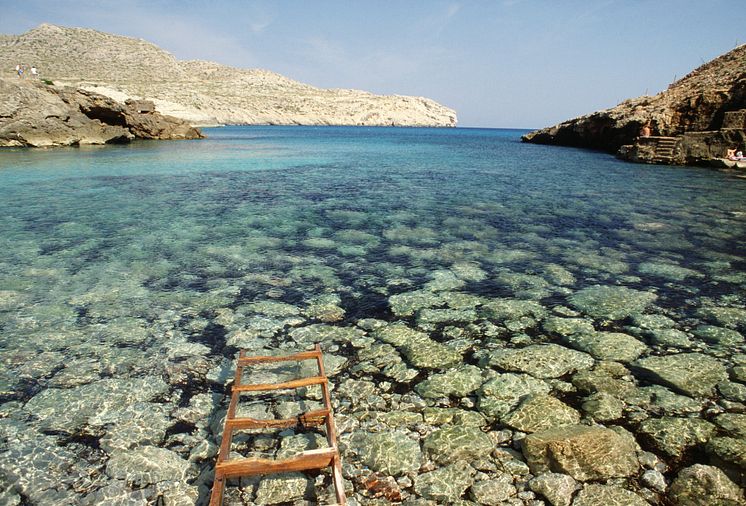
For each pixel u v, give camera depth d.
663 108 40.41
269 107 195.88
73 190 20.88
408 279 10.71
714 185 24.92
